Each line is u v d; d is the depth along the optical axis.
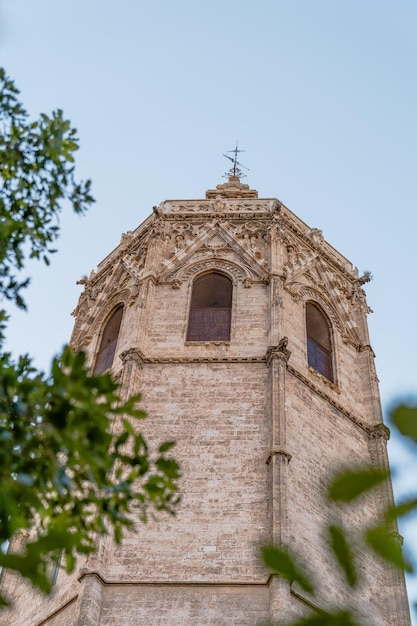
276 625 5.52
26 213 15.12
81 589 27.69
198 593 27.67
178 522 29.75
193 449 32.19
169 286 40.50
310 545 29.58
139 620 27.09
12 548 32.78
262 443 32.25
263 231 43.50
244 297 39.34
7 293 14.49
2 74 15.05
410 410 4.59
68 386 10.53
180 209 45.28
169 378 35.28
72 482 11.09
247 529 29.38
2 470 10.33
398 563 4.61
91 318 43.19
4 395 10.79
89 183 15.34
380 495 33.78
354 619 4.79
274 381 34.31
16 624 30.59
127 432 11.08
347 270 46.31
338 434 35.59
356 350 42.16
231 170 55.16
